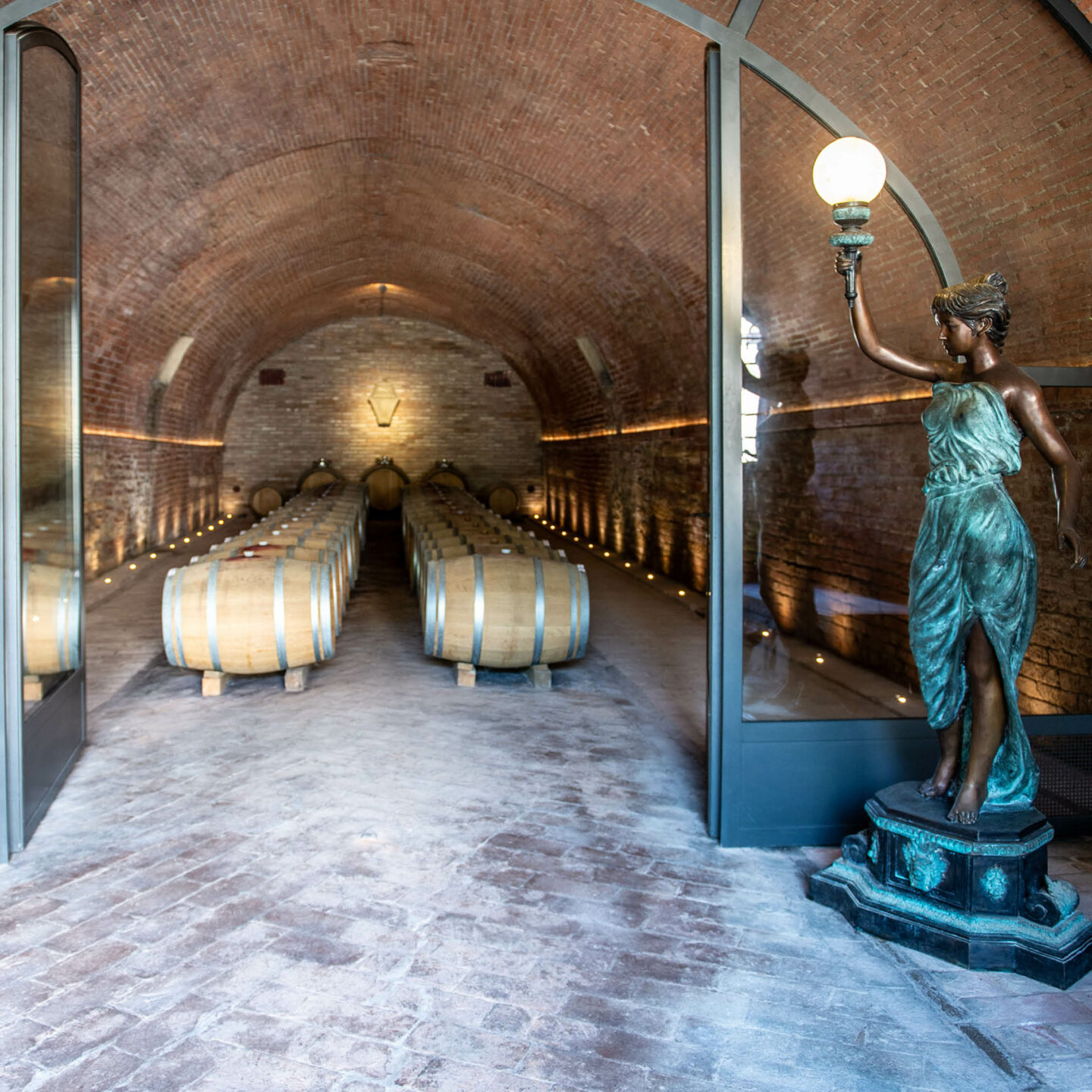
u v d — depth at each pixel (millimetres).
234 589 6496
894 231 5383
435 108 9344
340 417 22125
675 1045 2617
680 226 9539
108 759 5207
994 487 3178
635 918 3385
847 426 5953
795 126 4012
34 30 4195
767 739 4016
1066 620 4469
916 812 3270
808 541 5582
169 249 11258
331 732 5766
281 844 4031
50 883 3623
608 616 10094
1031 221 4746
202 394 18141
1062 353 4758
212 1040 2611
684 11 3820
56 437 4750
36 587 4309
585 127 8695
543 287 14422
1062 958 2949
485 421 22609
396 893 3559
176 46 7000
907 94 4906
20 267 3924
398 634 8938
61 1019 2703
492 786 4824
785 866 3857
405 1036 2641
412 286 18953
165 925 3287
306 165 10609
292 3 6977
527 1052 2574
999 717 3189
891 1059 2568
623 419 15211
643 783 4891
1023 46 4398
